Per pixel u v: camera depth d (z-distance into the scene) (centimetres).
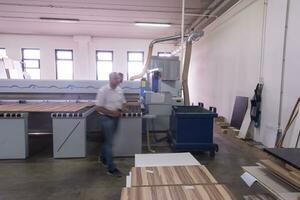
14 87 461
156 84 490
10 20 779
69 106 409
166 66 596
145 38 1037
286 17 358
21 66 770
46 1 605
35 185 276
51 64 1007
